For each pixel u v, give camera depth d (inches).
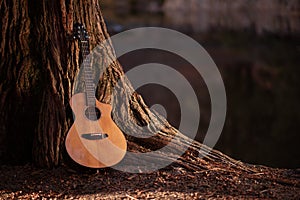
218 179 159.8
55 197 146.9
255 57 552.1
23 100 166.6
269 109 401.7
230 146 320.8
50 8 162.2
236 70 520.4
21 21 164.2
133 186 153.6
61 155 163.0
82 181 156.3
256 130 351.6
